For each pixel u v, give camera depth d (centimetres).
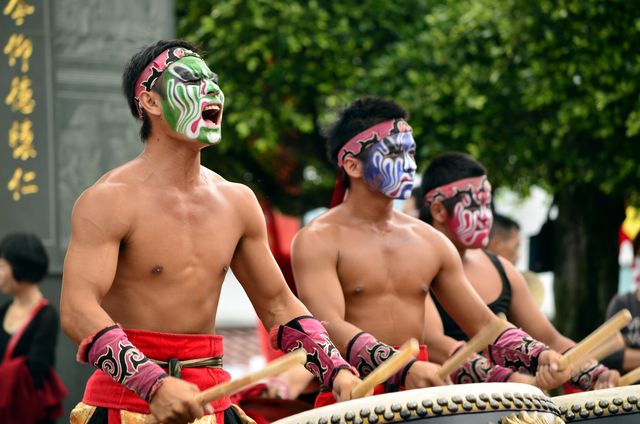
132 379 834
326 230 1120
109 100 1930
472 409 867
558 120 2242
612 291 2366
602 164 2223
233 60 2492
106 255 871
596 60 2144
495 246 1600
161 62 902
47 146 1920
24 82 1922
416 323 1126
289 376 1375
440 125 2372
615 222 2370
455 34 2369
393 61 2477
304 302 1096
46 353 1596
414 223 1150
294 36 2452
